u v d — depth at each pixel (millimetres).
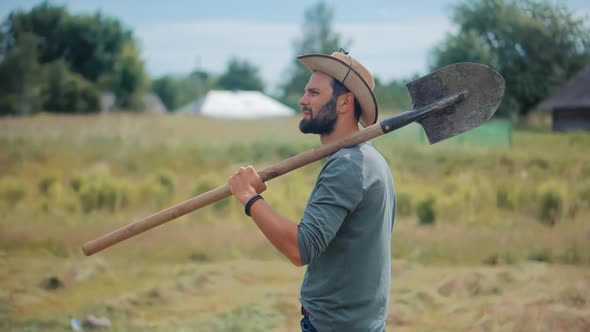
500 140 17625
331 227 2293
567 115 25406
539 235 7438
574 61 21844
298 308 5305
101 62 58844
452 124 2627
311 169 12734
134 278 6082
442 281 5879
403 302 5371
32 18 57000
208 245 7137
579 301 5258
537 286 5637
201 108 56312
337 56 2564
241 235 7512
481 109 2621
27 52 47906
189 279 5934
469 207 9172
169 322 5016
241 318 5051
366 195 2375
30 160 14133
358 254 2404
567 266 6410
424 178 12625
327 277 2436
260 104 58656
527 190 9492
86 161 14414
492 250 6961
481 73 2604
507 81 22547
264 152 16062
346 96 2547
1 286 5719
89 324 4906
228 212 8859
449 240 7332
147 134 19922
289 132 22891
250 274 6227
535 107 25344
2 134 17969
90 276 6082
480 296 5547
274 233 2299
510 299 5332
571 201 9148
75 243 7207
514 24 20781
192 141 17594
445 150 15125
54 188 9750
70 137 17469
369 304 2439
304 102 2582
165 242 7227
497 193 9688
